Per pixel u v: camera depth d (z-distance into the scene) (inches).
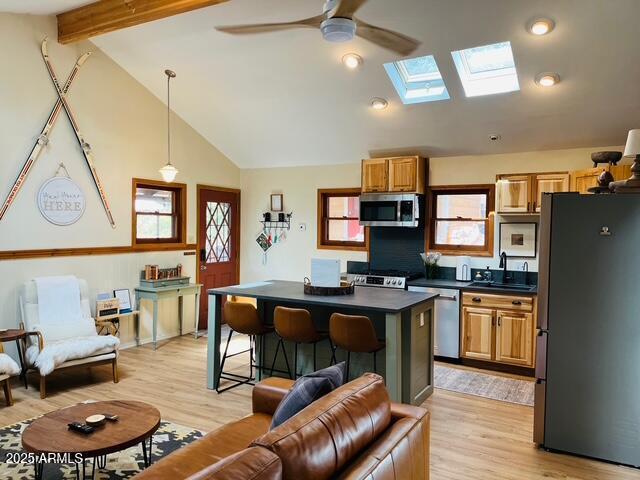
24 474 111.3
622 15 136.6
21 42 180.1
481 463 121.1
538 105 180.1
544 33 147.0
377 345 144.3
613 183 128.9
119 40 198.5
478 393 171.6
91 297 207.2
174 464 80.9
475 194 225.6
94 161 207.5
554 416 127.6
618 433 121.0
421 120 204.8
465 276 221.3
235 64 196.2
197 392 168.4
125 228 221.9
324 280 165.9
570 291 125.0
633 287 118.3
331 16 118.1
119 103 217.6
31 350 166.4
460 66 173.9
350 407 71.0
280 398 104.1
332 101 207.5
